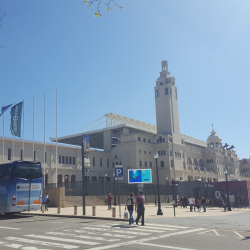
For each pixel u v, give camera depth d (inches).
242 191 1739.7
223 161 4709.6
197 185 1817.2
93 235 560.1
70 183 2034.9
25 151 2549.2
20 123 1963.6
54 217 989.8
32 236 555.5
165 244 459.8
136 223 714.2
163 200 2314.2
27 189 1008.2
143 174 1726.1
